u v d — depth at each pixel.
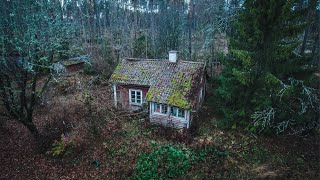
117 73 17.73
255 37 11.29
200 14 27.88
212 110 17.67
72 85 22.22
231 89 13.32
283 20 10.57
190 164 11.38
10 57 10.12
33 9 10.10
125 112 17.38
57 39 10.86
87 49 28.89
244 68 12.24
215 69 24.00
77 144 12.56
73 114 16.58
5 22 9.56
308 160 11.46
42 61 10.98
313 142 12.84
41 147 12.41
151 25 34.53
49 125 14.63
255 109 12.55
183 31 31.89
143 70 17.53
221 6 19.05
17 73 10.60
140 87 16.92
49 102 18.27
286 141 13.00
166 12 35.44
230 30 18.23
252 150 12.34
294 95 12.66
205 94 20.39
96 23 38.00
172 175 10.64
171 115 15.27
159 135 14.12
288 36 10.93
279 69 11.77
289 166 11.05
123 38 32.16
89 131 14.29
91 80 23.69
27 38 9.70
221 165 11.23
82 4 36.03
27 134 13.87
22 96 11.31
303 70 12.01
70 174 10.87
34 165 11.34
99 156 12.13
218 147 12.69
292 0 10.02
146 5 40.38
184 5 35.59
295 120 12.91
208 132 14.45
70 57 26.92
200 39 27.83
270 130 13.18
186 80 15.86
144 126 15.34
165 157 11.85
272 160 11.52
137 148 12.79
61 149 11.92
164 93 15.25
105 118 16.30
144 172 10.84
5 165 11.14
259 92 12.51
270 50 11.23
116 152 12.45
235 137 13.59
